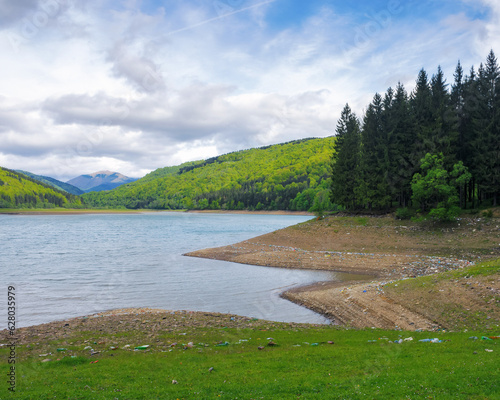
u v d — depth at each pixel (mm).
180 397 10961
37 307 28938
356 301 28594
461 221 55938
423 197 60906
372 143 72750
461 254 46625
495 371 11562
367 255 50594
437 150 60906
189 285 37094
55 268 45812
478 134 60344
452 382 11016
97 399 10836
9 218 197000
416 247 51781
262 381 12039
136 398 10930
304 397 10641
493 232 50375
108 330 21250
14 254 58500
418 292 27391
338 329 21781
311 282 38562
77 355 16266
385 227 61125
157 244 73562
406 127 69438
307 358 14578
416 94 74062
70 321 23578
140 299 31688
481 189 59688
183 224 141625
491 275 26875
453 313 22516
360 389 11023
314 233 64938
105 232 103438
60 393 11367
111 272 43562
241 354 15797
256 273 43531
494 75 60531
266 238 66688
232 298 32250
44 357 15914
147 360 14938
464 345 15344
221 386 11695
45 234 96750
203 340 18797
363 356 14508
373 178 69938
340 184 77500
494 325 19531
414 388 10805
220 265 48906
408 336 18641
